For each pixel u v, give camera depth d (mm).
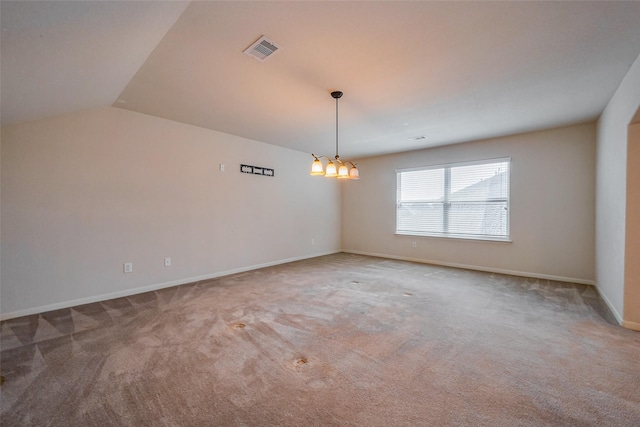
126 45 1953
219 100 3199
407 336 2447
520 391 1713
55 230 3100
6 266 2828
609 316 2879
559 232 4328
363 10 1715
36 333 2496
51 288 3074
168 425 1447
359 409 1567
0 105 2297
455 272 4879
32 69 1906
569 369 1940
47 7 1336
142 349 2215
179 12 1698
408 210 6098
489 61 2340
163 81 2705
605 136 3412
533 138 4512
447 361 2053
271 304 3244
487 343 2318
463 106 3367
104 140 3424
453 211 5438
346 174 3379
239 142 4898
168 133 3988
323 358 2096
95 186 3365
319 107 3402
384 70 2484
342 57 2270
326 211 6797
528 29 1914
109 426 1436
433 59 2305
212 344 2299
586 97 3100
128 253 3629
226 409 1565
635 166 2572
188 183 4223
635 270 2574
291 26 1867
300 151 6078
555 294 3617
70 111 3105
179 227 4129
